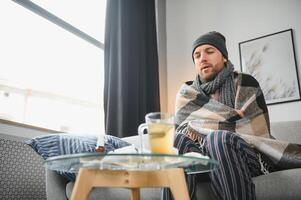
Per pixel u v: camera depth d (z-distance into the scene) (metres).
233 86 1.49
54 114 2.08
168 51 2.89
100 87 2.43
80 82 2.30
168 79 2.81
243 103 1.42
